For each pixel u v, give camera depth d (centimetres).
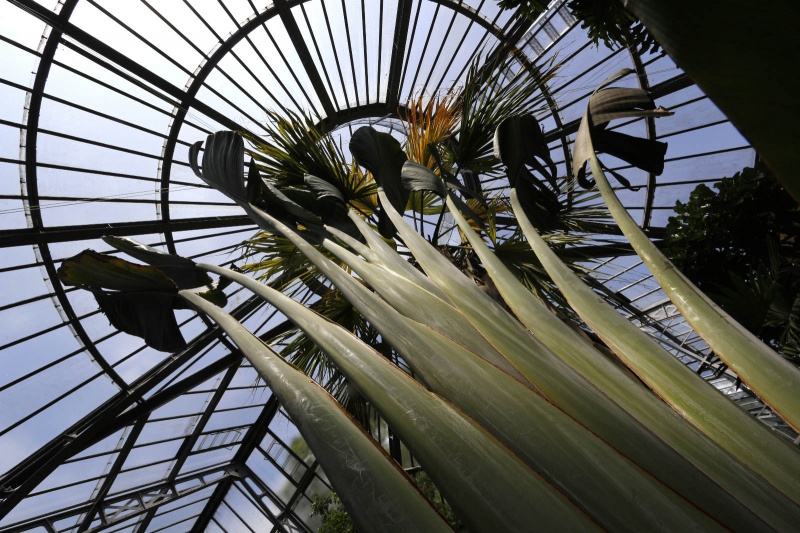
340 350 58
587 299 69
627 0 26
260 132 941
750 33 21
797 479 46
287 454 1527
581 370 61
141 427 1110
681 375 56
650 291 1327
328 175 381
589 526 38
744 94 22
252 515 1630
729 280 442
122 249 136
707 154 1004
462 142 381
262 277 420
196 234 977
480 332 63
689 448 49
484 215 431
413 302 70
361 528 43
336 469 48
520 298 74
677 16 23
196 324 1023
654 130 1007
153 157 872
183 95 820
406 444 47
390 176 169
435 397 50
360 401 407
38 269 823
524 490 41
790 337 324
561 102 957
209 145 151
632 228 70
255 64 864
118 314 138
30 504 1042
